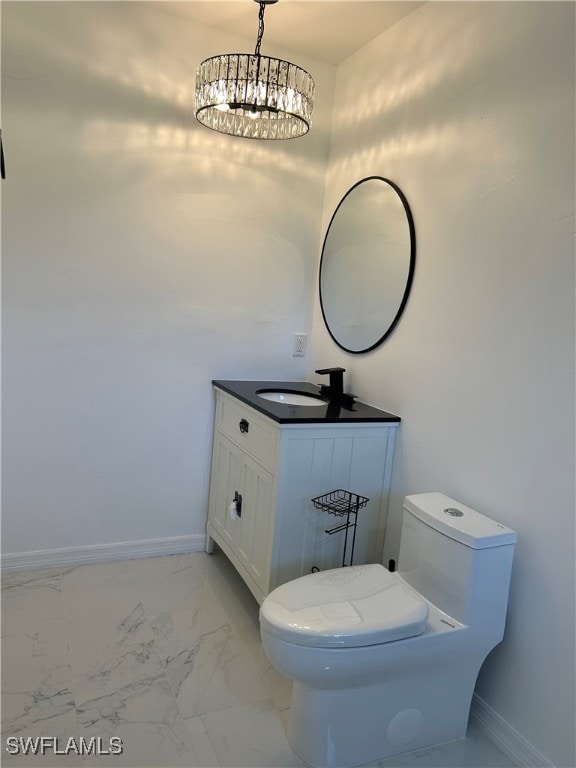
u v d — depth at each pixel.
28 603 2.21
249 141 2.59
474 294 1.85
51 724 1.63
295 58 2.61
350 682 1.50
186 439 2.67
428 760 1.64
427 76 2.10
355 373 2.52
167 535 2.71
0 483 2.36
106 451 2.52
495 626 1.64
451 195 1.96
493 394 1.77
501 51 1.76
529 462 1.64
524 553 1.65
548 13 1.60
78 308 2.38
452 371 1.94
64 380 2.40
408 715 1.64
